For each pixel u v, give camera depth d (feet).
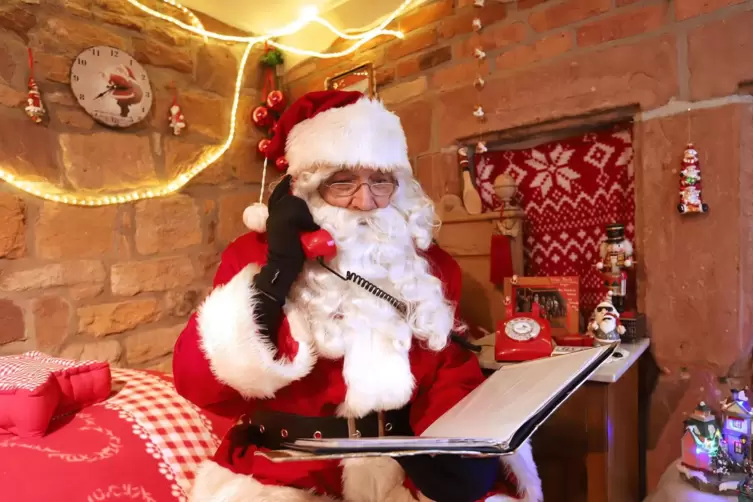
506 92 5.22
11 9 4.82
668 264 4.33
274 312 2.96
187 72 6.35
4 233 4.76
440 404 3.28
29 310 4.94
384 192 3.51
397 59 6.12
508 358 4.08
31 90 4.84
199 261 6.40
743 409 3.72
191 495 3.17
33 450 3.30
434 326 3.36
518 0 5.09
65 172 5.21
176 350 3.17
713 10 4.04
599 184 5.03
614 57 4.53
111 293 5.55
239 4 6.36
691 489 3.76
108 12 5.55
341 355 3.11
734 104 3.96
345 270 3.25
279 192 3.38
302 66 7.23
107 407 3.94
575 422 3.81
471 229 5.53
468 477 2.72
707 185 4.10
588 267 5.15
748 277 4.03
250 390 2.92
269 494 2.93
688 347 4.28
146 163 5.90
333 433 3.19
